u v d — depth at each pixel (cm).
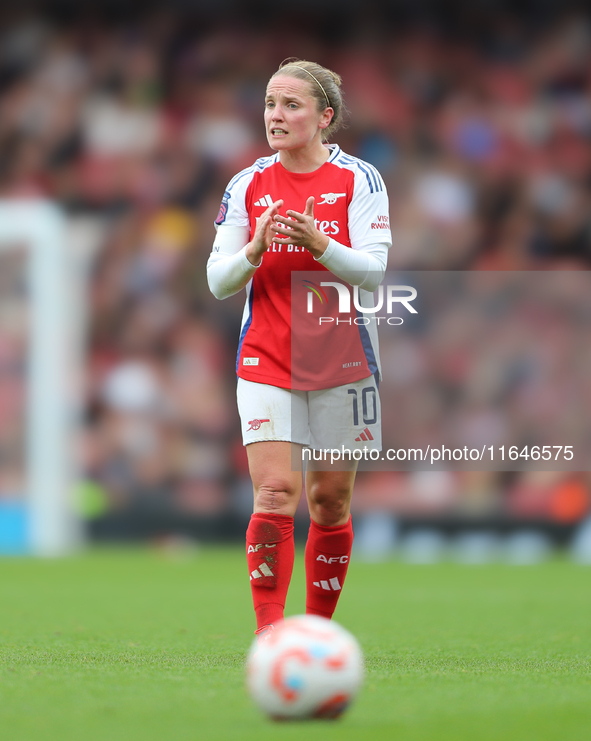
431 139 6053
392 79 6244
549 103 6184
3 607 2248
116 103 6134
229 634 1717
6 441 4544
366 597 2561
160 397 5291
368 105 6125
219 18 6338
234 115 6119
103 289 5572
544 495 4912
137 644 1555
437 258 5656
